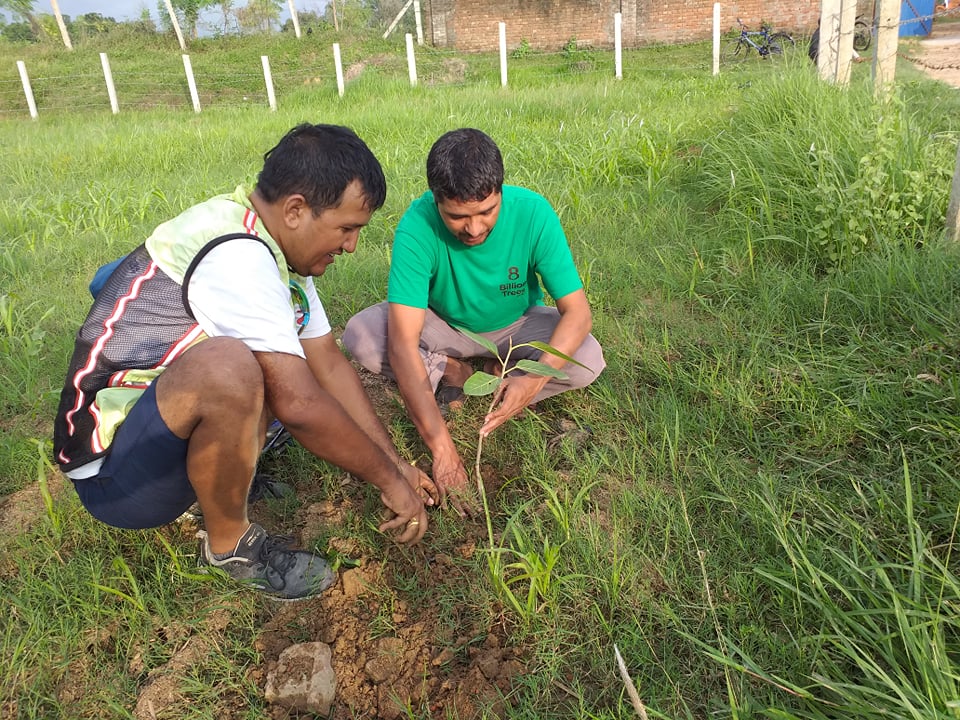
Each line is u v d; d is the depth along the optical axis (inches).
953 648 63.5
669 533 83.7
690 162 208.7
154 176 271.3
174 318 69.9
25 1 1111.0
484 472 100.3
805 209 148.3
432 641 77.0
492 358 119.3
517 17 799.7
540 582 77.2
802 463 92.4
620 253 159.0
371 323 109.9
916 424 93.3
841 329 117.5
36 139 376.5
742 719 62.2
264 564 81.7
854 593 72.2
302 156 68.8
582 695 69.1
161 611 79.5
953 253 127.6
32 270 175.0
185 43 821.2
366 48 732.0
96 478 72.6
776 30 772.0
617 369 117.5
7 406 119.7
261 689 73.5
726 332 122.3
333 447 72.0
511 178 216.5
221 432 67.7
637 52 751.1
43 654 75.3
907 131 158.4
